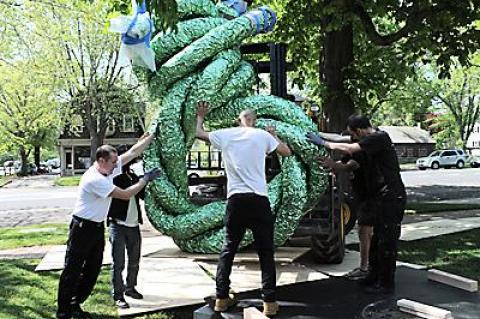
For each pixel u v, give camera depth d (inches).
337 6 381.1
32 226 469.7
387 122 2642.7
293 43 494.6
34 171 2007.9
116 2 302.0
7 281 252.8
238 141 174.1
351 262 285.4
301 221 268.4
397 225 198.7
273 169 286.4
